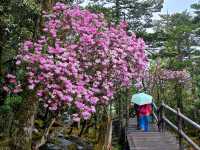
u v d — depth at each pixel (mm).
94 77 11578
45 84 10250
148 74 23734
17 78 11023
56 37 11438
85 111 10484
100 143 12016
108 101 12773
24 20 12141
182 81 26891
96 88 11523
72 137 13562
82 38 11312
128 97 15766
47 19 11766
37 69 10453
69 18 11812
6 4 11180
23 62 10852
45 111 13266
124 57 12430
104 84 11859
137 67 13031
